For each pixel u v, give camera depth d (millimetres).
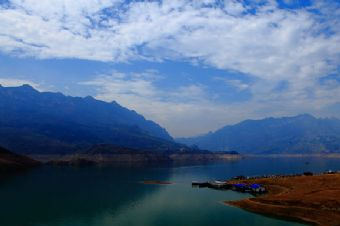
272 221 81750
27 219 86000
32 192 131625
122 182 167375
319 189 103750
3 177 189625
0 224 81438
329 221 77688
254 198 101375
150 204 105625
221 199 112938
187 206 101562
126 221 83750
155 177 195125
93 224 81250
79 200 113500
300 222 80625
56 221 84125
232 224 79938
